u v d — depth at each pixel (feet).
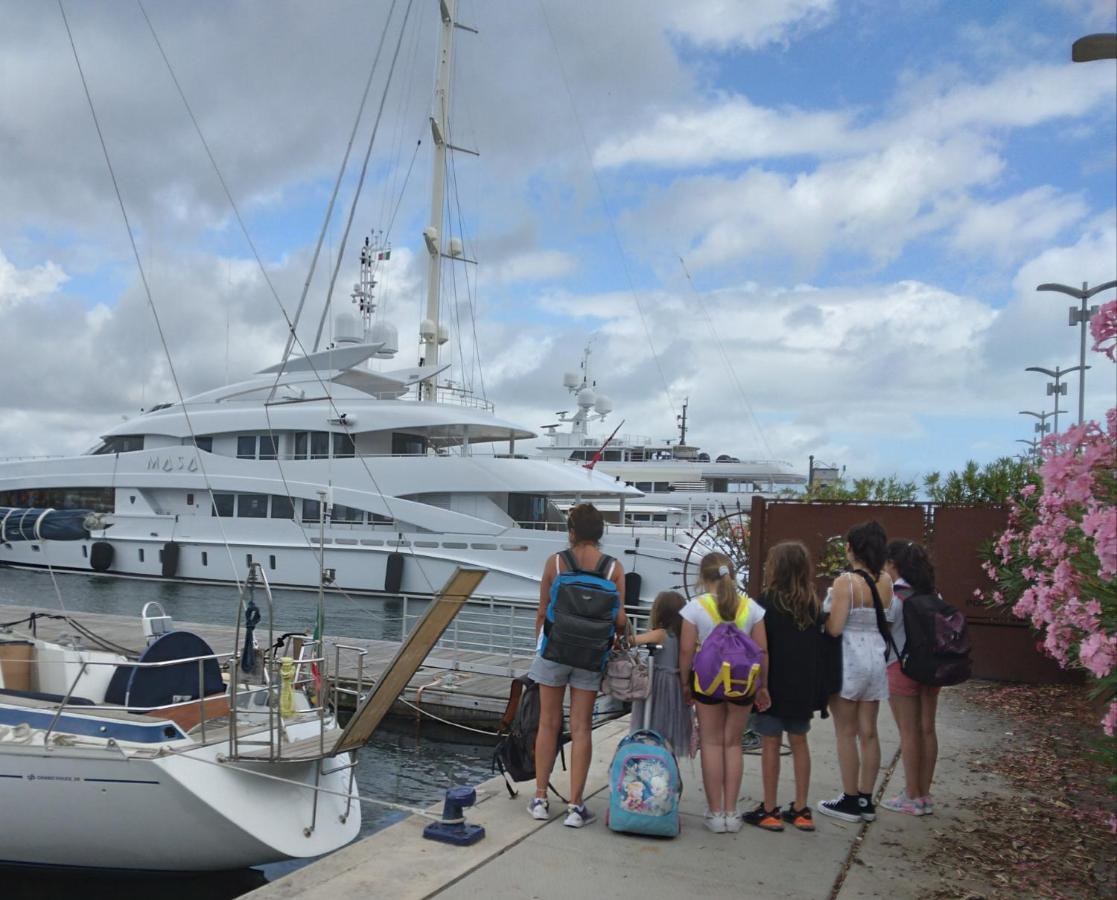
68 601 82.48
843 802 17.03
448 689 43.70
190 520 91.91
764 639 16.21
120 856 22.59
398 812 32.45
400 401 89.56
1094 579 12.07
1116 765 11.81
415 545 80.07
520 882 13.80
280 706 22.93
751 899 13.28
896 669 17.34
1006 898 13.44
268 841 21.93
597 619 15.70
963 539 32.91
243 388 96.02
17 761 22.52
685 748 18.12
